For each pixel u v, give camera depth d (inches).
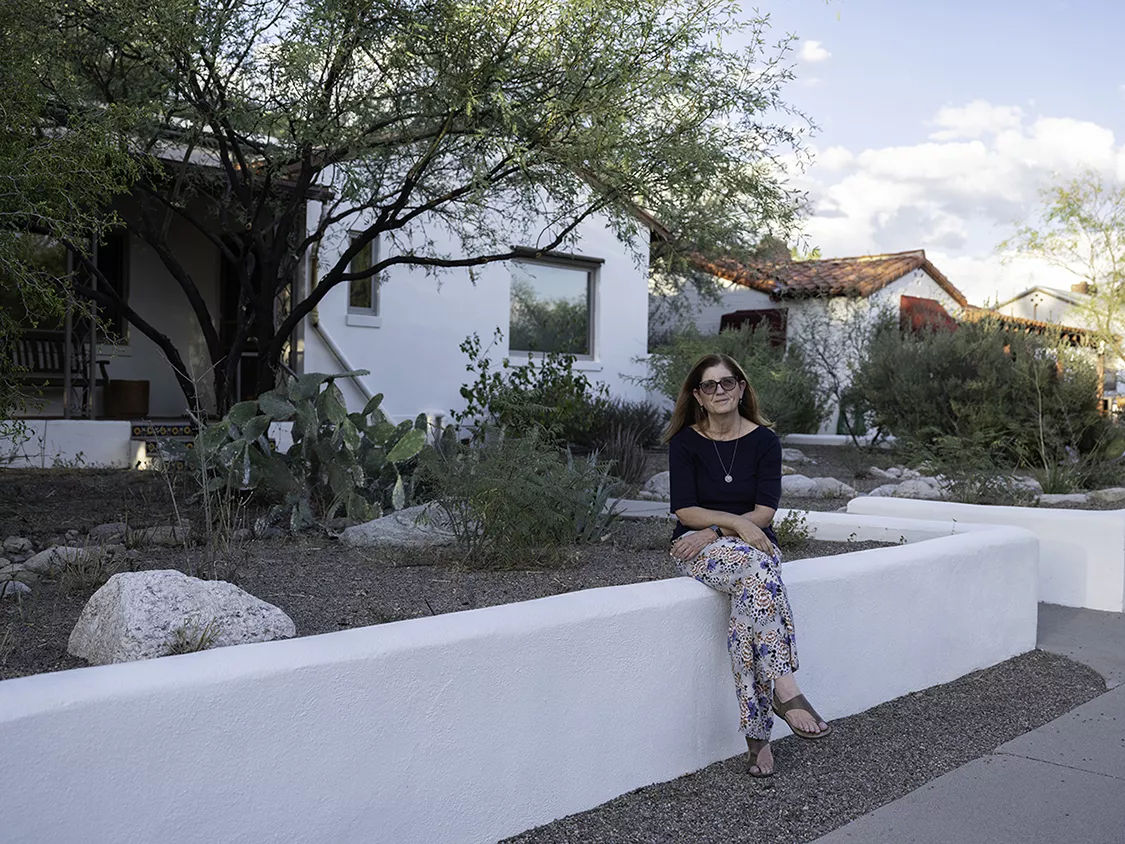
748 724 147.2
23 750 86.3
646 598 145.2
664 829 132.3
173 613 136.3
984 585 213.2
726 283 872.9
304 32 276.4
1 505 284.8
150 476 351.6
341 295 481.7
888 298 817.5
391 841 113.3
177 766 95.5
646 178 288.4
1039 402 468.8
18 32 234.4
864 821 136.2
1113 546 269.3
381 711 111.7
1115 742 169.0
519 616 128.5
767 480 159.5
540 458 223.3
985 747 167.5
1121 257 754.2
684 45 271.4
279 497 279.9
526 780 128.3
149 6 267.6
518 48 268.8
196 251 523.5
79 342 473.4
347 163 315.3
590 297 607.8
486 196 335.0
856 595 179.9
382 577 200.5
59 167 214.7
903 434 511.2
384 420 279.6
